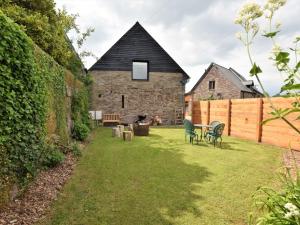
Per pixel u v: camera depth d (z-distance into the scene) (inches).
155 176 186.4
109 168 206.7
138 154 264.4
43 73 178.4
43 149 175.6
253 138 358.0
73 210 126.5
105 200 140.2
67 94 290.4
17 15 240.5
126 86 649.0
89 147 301.3
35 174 157.4
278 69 53.1
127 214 123.4
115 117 636.1
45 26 270.2
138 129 419.8
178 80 677.3
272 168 210.7
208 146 317.1
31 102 148.3
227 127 420.2
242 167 213.8
